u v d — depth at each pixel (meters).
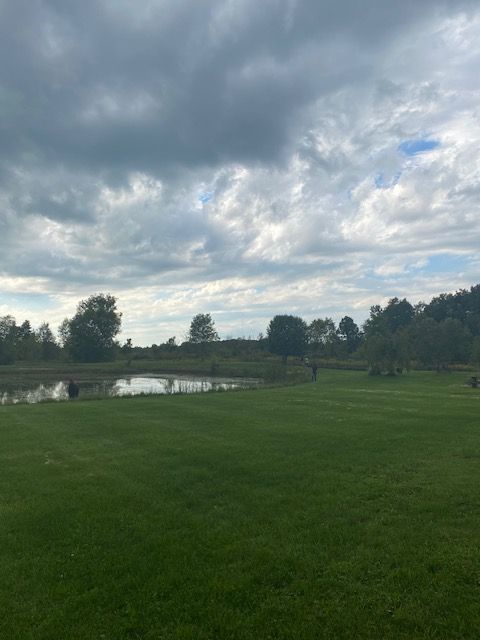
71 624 5.39
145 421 19.12
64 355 106.25
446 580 6.07
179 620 5.44
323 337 100.38
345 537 7.38
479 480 10.15
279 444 14.09
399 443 13.98
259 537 7.46
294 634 5.15
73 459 12.67
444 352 59.06
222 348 109.31
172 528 7.92
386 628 5.21
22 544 7.38
